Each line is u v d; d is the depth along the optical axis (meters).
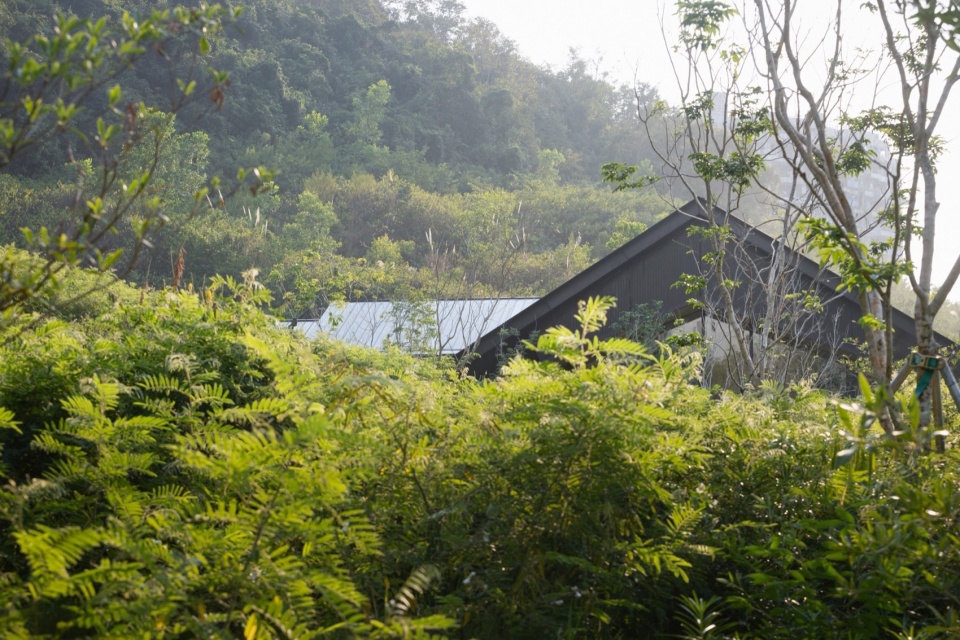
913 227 7.05
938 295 4.14
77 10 57.47
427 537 2.61
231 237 48.66
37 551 1.74
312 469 2.09
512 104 106.44
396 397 2.76
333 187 71.44
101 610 1.80
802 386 4.55
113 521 2.06
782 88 5.57
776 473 3.13
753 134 8.77
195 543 1.98
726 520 3.06
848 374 12.77
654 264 14.79
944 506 2.27
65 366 3.09
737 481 3.15
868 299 4.96
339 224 67.31
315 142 83.69
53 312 2.33
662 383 2.91
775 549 2.62
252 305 4.28
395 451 2.66
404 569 2.59
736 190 9.12
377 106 91.75
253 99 83.50
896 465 3.05
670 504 2.83
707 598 2.86
